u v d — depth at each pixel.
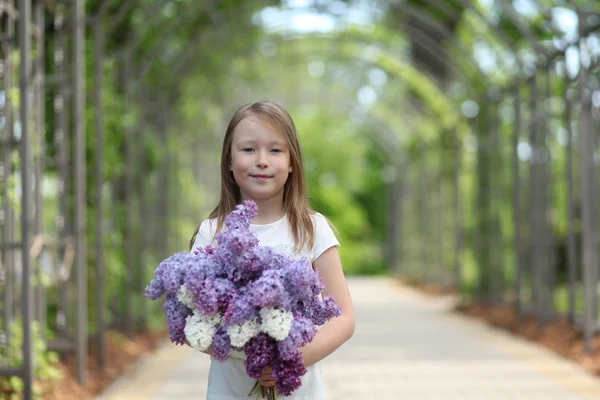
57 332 6.74
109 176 8.34
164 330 10.55
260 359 2.20
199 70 14.13
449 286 17.48
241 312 2.17
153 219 11.55
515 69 11.48
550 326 9.32
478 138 12.84
